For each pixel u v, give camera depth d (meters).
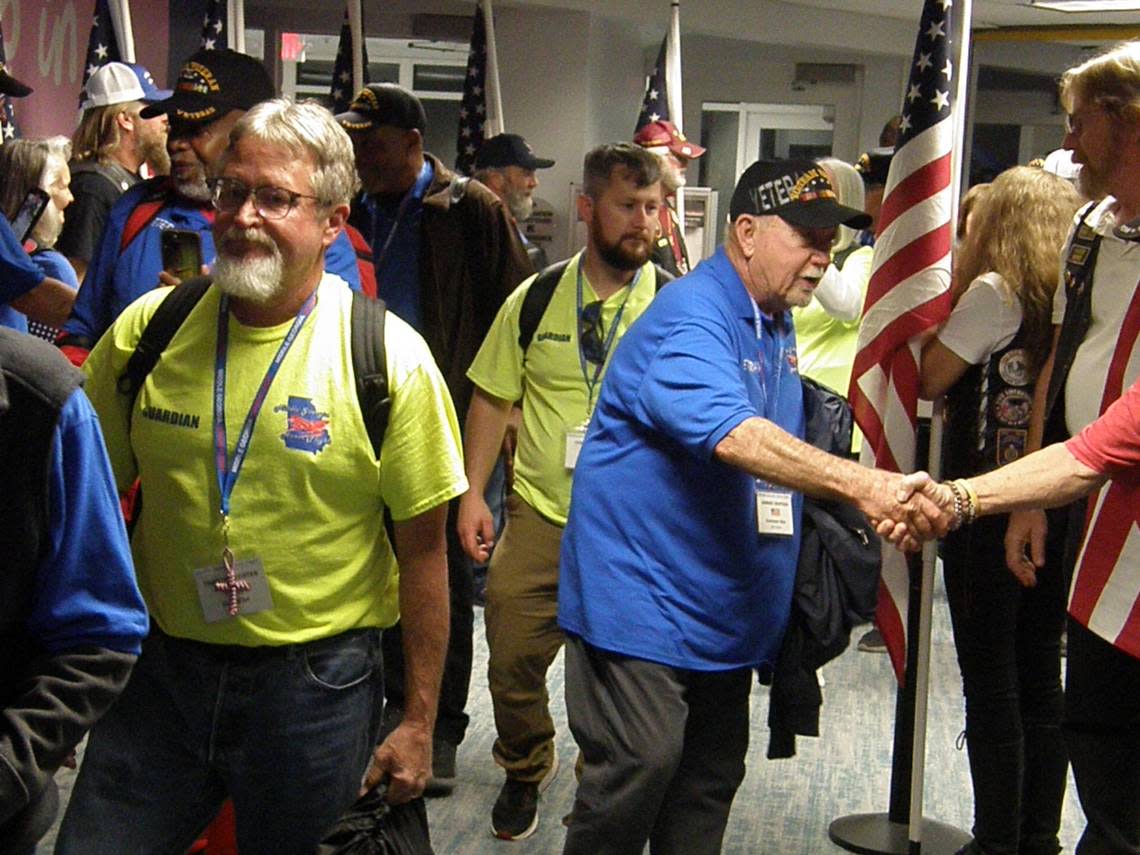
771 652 2.90
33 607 1.79
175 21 8.44
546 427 3.80
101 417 2.42
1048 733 3.65
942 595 7.21
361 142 4.12
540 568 3.81
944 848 3.95
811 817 4.23
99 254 3.22
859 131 11.28
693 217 9.17
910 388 3.67
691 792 2.98
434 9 9.95
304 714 2.34
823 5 10.07
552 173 9.84
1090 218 3.01
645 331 2.85
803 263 2.84
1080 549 2.98
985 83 10.48
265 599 2.32
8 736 1.70
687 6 9.93
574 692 2.90
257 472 2.31
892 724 5.14
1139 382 2.72
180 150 3.10
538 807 4.16
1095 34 10.18
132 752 2.38
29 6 6.77
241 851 2.45
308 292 2.36
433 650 2.49
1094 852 2.83
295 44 11.38
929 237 3.66
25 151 4.22
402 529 2.43
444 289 4.20
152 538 2.37
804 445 2.68
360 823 2.47
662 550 2.81
